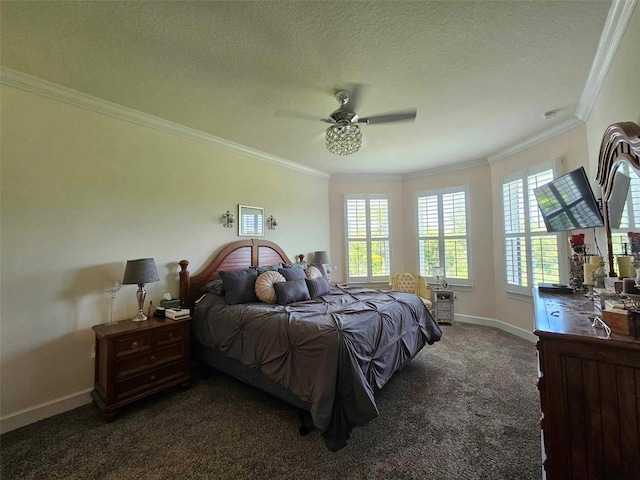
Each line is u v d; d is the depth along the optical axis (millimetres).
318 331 1982
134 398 2258
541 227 3498
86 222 2449
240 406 2326
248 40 1790
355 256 5227
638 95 1566
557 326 1341
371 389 1969
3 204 2064
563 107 2760
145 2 1492
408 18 1623
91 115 2502
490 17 1625
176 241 3080
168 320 2576
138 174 2793
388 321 2451
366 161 4465
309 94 2439
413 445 1815
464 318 4605
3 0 1459
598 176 2387
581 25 1698
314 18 1617
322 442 1873
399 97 2510
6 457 1760
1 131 2066
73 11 1547
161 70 2096
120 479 1586
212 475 1604
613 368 1129
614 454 1122
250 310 2541
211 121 2967
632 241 1733
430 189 4984
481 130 3279
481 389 2498
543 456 1380
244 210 3799
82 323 2400
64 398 2275
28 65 2023
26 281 2146
